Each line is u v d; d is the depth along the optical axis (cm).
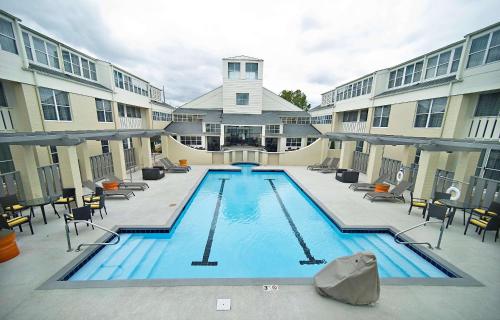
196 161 1878
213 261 607
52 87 970
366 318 347
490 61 800
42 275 448
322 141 1886
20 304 368
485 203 793
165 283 420
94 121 1270
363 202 980
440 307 376
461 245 610
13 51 802
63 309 358
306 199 1127
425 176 905
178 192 1091
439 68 1064
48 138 703
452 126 945
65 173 910
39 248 555
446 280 445
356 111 1830
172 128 2567
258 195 1191
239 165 1961
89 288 406
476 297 403
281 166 1872
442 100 1004
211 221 861
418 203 845
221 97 2895
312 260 621
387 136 1153
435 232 692
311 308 366
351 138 1435
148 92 2025
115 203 921
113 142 1222
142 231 707
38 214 778
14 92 839
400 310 366
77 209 611
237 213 945
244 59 2538
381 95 1419
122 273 532
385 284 429
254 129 2617
